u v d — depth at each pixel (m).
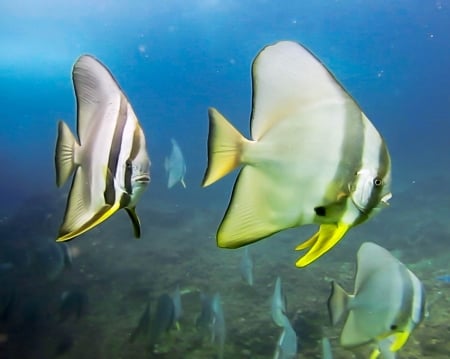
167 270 7.14
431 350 3.96
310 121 0.83
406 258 7.70
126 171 0.91
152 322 3.17
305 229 10.20
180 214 11.65
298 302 5.46
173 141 4.77
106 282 6.52
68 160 0.98
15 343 4.07
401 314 1.72
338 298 1.76
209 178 0.80
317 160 0.82
